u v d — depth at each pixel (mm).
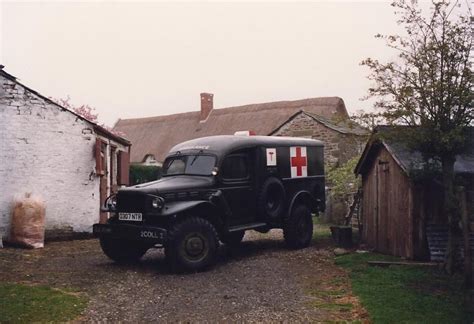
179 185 9172
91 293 7047
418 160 8898
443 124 7559
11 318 5781
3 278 7789
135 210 8930
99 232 9172
